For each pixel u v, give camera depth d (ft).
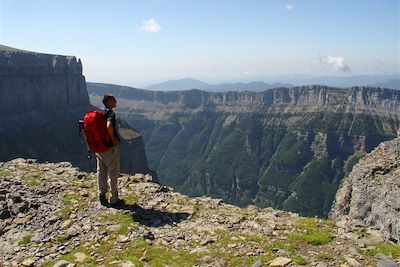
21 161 72.54
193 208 49.70
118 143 49.70
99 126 47.93
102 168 50.03
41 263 37.68
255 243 38.47
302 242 38.32
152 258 36.40
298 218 47.03
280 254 35.70
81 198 52.47
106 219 45.62
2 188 56.03
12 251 40.88
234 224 44.47
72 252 39.27
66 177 61.72
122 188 57.06
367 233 40.78
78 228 43.96
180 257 36.19
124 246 39.22
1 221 48.14
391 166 122.01
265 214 48.67
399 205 101.04
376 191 115.03
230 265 34.14
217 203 53.47
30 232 44.70
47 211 49.19
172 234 41.70
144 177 63.72
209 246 38.42
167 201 52.21
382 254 34.73
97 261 36.68
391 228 100.07
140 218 46.26
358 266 32.63
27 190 55.31
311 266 32.96
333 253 35.60
